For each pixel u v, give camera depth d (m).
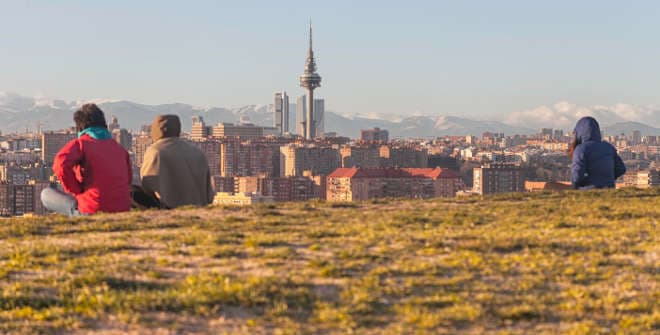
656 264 20.62
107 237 24.58
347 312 16.42
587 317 16.64
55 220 28.06
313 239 23.72
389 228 25.86
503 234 24.52
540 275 19.36
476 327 15.89
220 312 16.48
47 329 15.62
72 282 18.45
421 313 16.47
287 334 15.18
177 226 26.89
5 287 18.34
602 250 22.06
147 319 16.05
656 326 16.16
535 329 15.87
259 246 22.59
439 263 20.30
